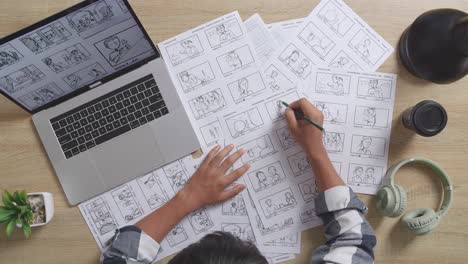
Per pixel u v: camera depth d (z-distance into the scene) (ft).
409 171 2.37
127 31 1.91
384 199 2.24
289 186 2.37
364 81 2.36
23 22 2.21
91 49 1.94
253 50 2.34
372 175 2.36
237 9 2.32
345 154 2.36
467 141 2.36
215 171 2.30
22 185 2.28
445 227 2.37
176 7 2.29
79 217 2.30
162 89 2.25
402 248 2.36
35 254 2.29
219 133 2.35
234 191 2.31
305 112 2.25
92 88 2.23
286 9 2.34
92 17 1.74
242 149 2.35
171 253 2.34
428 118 2.15
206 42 2.32
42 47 1.80
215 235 1.86
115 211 2.32
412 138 2.36
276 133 2.36
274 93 2.35
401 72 2.36
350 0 2.34
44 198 2.20
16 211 2.09
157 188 2.33
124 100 2.24
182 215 2.27
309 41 2.36
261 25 2.34
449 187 2.27
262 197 2.36
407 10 2.34
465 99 2.35
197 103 2.34
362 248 2.13
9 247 2.28
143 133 2.27
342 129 2.36
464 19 1.91
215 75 2.34
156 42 2.31
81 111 2.24
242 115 2.35
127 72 2.23
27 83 1.99
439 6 2.35
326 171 2.23
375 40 2.36
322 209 2.22
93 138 2.26
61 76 2.05
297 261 2.35
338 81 2.36
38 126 2.24
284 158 2.36
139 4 2.26
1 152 2.27
